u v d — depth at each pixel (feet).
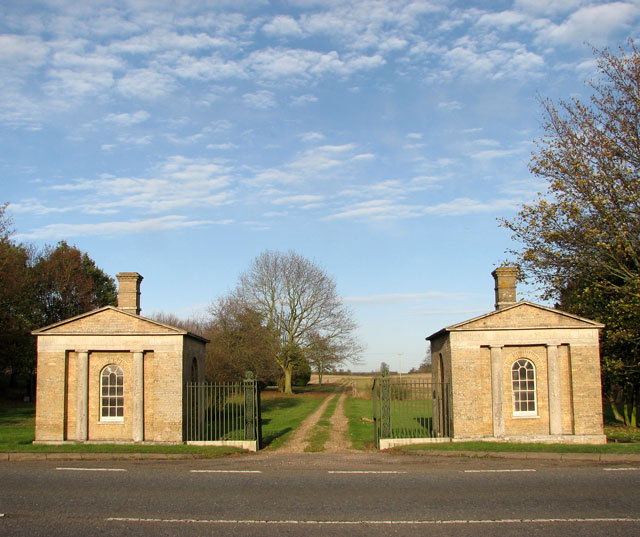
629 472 49.14
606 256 88.84
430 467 53.47
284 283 199.72
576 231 89.25
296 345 197.57
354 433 88.33
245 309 191.62
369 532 30.89
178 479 46.57
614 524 32.14
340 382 293.84
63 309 178.40
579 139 90.27
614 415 111.14
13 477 47.47
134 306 77.77
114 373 73.41
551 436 72.90
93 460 59.57
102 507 36.14
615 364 84.69
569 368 74.54
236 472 50.49
